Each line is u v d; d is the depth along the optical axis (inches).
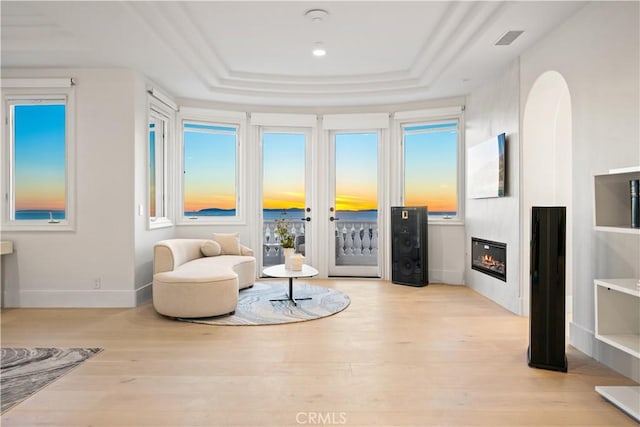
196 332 138.1
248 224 240.4
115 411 84.9
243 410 85.2
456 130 226.7
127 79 173.8
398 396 91.5
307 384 97.6
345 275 248.5
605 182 91.4
